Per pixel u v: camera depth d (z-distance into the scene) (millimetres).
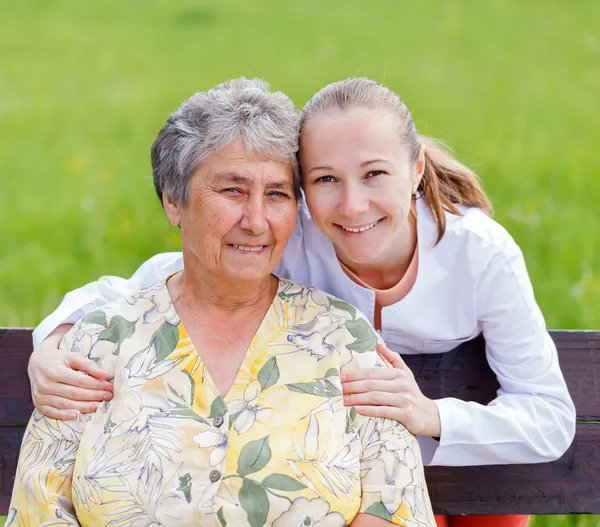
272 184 2207
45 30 11312
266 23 11781
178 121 2230
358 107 2240
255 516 2070
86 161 7246
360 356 2246
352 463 2143
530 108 8508
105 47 10633
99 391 2211
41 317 4738
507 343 2449
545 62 9930
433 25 11562
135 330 2279
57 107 8586
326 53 10352
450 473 2561
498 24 11523
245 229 2186
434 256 2479
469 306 2482
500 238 2477
